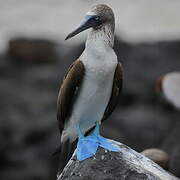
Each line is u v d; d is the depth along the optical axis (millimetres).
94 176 8070
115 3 46156
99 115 8773
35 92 22531
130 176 8016
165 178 8188
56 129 19750
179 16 42625
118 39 24828
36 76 24094
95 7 8578
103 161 8164
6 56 26859
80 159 8242
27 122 20125
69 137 9125
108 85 8500
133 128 19547
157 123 19672
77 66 8430
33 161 19000
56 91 22922
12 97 21828
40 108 21141
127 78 23359
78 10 44219
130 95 22406
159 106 20781
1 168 19156
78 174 8148
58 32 39281
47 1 45969
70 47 28250
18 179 18750
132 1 46406
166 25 40688
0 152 19281
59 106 8898
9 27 39781
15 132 19719
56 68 24844
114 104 8961
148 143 19250
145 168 8195
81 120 8781
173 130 14531
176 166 12961
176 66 24391
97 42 8367
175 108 14961
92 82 8406
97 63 8320
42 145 19312
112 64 8352
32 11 43594
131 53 24688
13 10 43938
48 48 27047
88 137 8617
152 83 23109
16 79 24062
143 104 21953
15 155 19234
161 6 44844
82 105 8617
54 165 18844
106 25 8461
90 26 8477
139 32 38812
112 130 19344
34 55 26750
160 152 10344
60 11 43781
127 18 42281
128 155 8336
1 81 23562
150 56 24859
